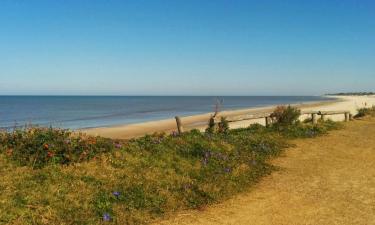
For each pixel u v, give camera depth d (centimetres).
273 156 1501
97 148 1138
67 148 1060
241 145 1537
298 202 962
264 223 829
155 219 835
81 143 1123
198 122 4516
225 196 999
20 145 1043
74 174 958
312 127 2158
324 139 1914
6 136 1095
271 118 2208
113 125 4300
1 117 6144
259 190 1068
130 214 831
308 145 1753
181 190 991
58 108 9838
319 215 872
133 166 1091
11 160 994
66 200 828
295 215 874
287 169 1307
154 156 1208
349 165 1365
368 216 861
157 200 910
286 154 1555
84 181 938
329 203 952
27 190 838
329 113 2628
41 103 14750
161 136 1459
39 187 859
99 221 781
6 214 736
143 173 1050
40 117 6100
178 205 914
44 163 996
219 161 1265
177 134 1536
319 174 1238
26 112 7756
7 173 914
